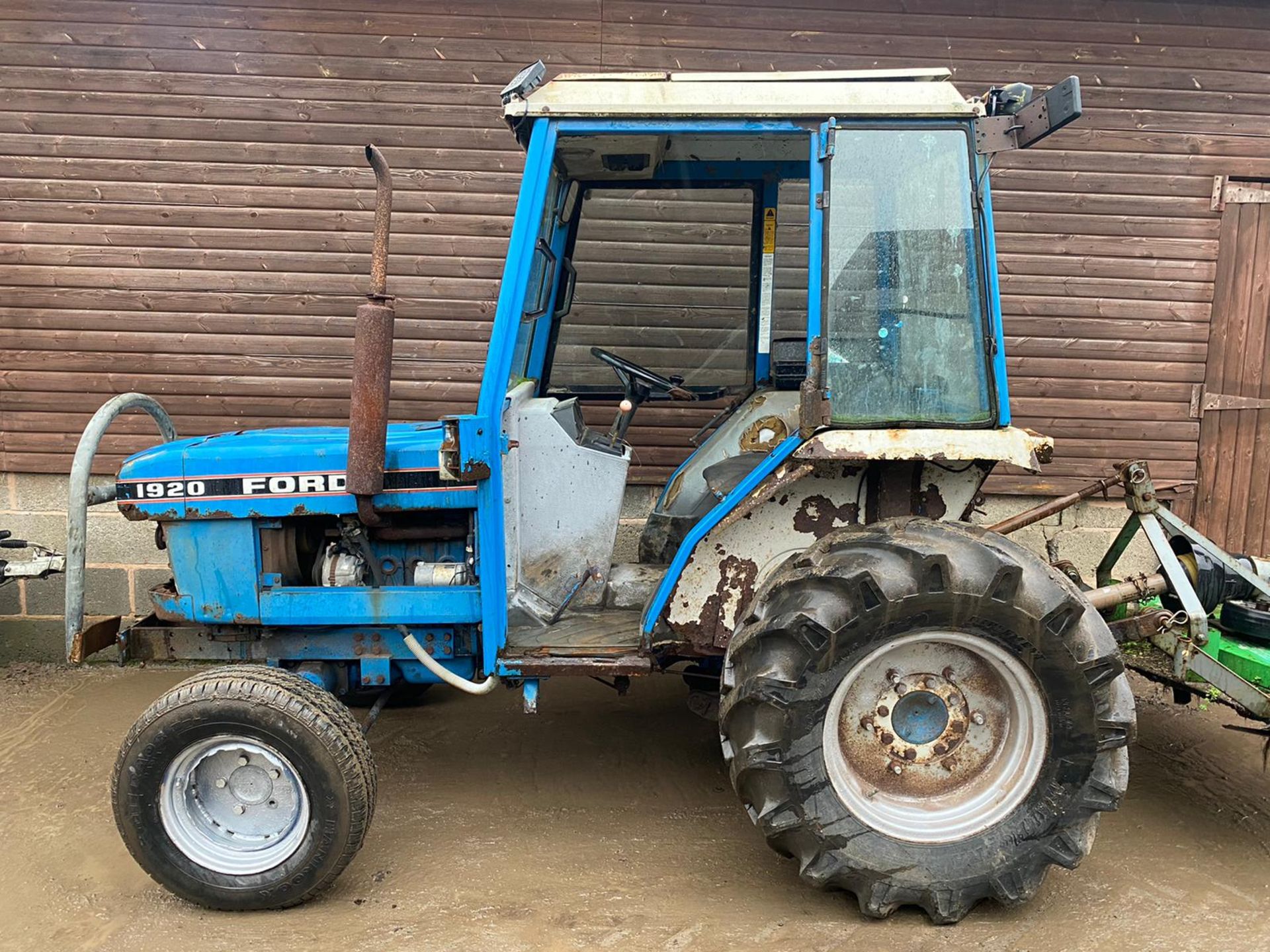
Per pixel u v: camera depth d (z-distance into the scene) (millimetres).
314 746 2215
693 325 3189
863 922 2268
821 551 2225
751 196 3066
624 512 4211
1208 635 2680
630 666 2453
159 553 4246
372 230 4102
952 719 2273
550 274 3053
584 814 2842
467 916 2299
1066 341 4277
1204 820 2807
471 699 3801
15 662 4215
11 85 3967
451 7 3979
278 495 2562
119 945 2195
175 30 3951
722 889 2426
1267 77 4148
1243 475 4391
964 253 2344
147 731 2238
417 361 4188
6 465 4195
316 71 3992
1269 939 2199
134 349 4156
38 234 4066
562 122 2340
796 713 2107
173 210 4066
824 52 4059
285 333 4164
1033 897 2373
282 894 2277
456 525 2693
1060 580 2162
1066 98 2174
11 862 2566
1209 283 4258
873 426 2357
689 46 4039
